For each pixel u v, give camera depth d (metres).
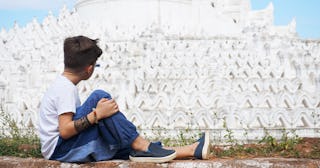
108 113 5.80
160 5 27.72
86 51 6.08
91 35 23.62
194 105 15.85
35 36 23.19
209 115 14.52
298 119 15.00
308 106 16.25
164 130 14.06
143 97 16.14
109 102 5.84
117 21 27.67
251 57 20.58
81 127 5.77
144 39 21.62
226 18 27.47
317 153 7.12
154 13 27.47
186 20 28.33
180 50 20.77
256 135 14.09
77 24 25.55
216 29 27.00
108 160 6.02
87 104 5.99
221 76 19.16
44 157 6.19
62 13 27.02
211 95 15.90
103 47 21.55
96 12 28.66
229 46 21.53
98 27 24.94
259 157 6.69
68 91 5.96
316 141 9.01
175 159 6.16
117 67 18.02
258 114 14.82
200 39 22.38
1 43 22.91
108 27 25.08
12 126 12.25
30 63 18.94
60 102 5.90
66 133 5.80
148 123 14.72
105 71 18.69
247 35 22.39
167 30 24.50
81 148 5.82
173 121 14.61
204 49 21.09
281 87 17.97
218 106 15.67
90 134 5.86
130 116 14.85
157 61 19.98
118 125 5.84
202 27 25.31
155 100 15.98
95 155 5.88
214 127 14.47
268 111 14.86
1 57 21.72
